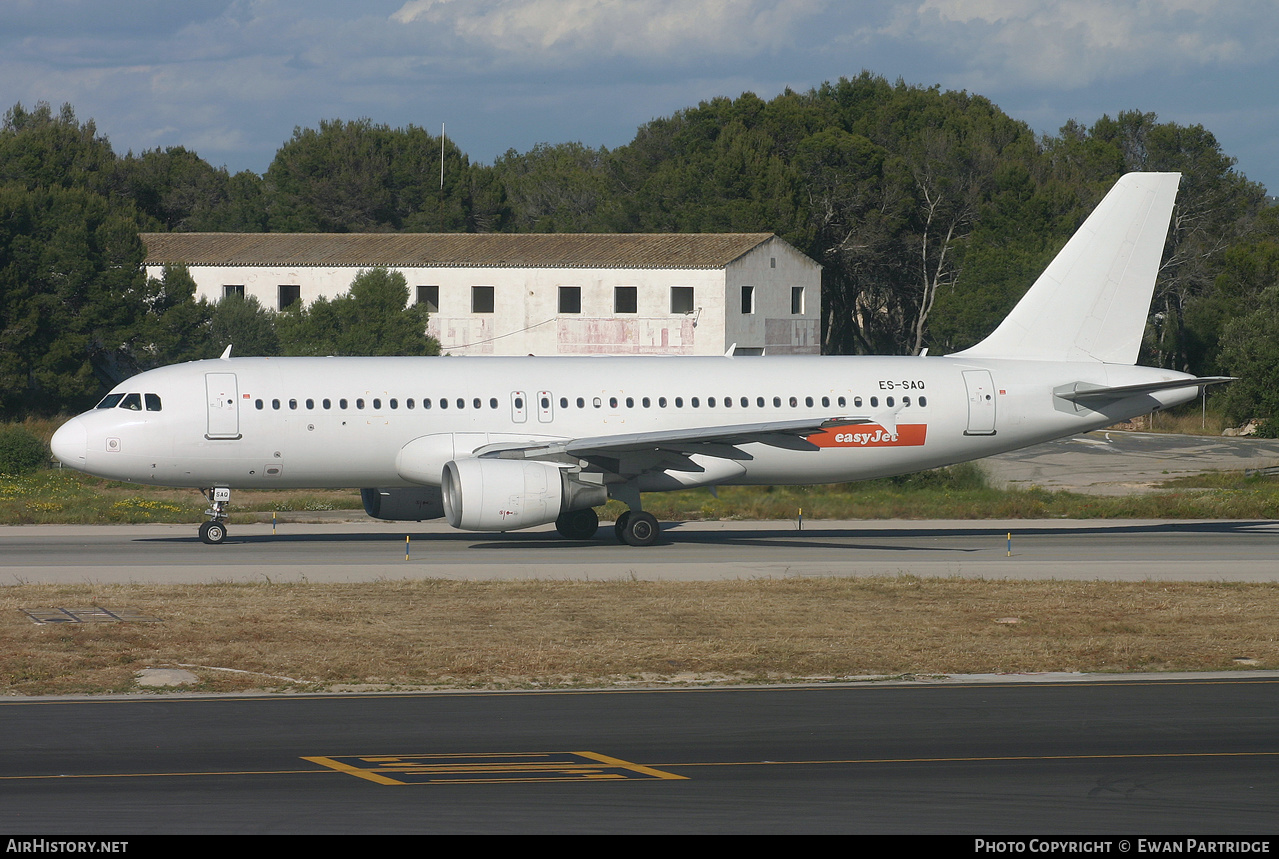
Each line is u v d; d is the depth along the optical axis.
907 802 46.00
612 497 127.81
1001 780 48.75
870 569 109.06
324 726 56.53
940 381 133.75
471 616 83.00
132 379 124.81
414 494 132.38
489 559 114.69
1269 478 196.50
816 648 73.88
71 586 93.88
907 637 77.38
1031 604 89.31
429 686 64.88
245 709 59.84
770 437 123.69
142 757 51.38
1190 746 53.78
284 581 99.06
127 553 118.00
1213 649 74.31
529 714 58.94
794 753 52.41
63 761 50.84
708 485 131.62
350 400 124.12
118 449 120.56
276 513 158.38
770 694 63.34
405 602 88.06
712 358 134.75
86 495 168.12
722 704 61.06
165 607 85.12
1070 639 77.19
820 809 45.09
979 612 86.06
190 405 121.44
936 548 125.94
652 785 47.81
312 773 49.22
